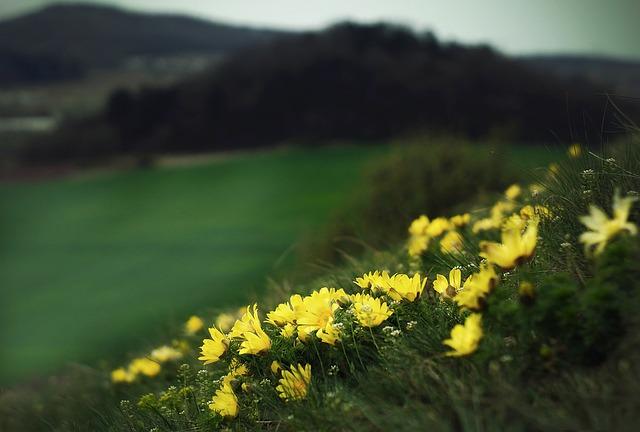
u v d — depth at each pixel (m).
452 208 8.23
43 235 40.81
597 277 2.02
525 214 3.21
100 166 69.25
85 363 6.75
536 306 2.06
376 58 74.06
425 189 8.52
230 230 35.00
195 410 2.99
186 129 78.56
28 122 111.56
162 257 31.12
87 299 24.75
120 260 32.12
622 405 1.80
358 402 2.30
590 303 1.96
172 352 4.65
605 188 2.81
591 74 45.72
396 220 8.38
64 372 6.96
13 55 192.50
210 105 79.94
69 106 127.25
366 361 2.60
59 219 45.81
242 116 77.69
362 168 9.74
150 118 81.31
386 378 2.38
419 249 3.81
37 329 20.58
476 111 54.97
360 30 79.94
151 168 65.62
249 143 75.31
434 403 2.13
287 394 2.49
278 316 2.81
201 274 25.61
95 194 54.59
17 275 31.48
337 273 4.30
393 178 8.89
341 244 7.76
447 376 2.16
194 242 33.22
